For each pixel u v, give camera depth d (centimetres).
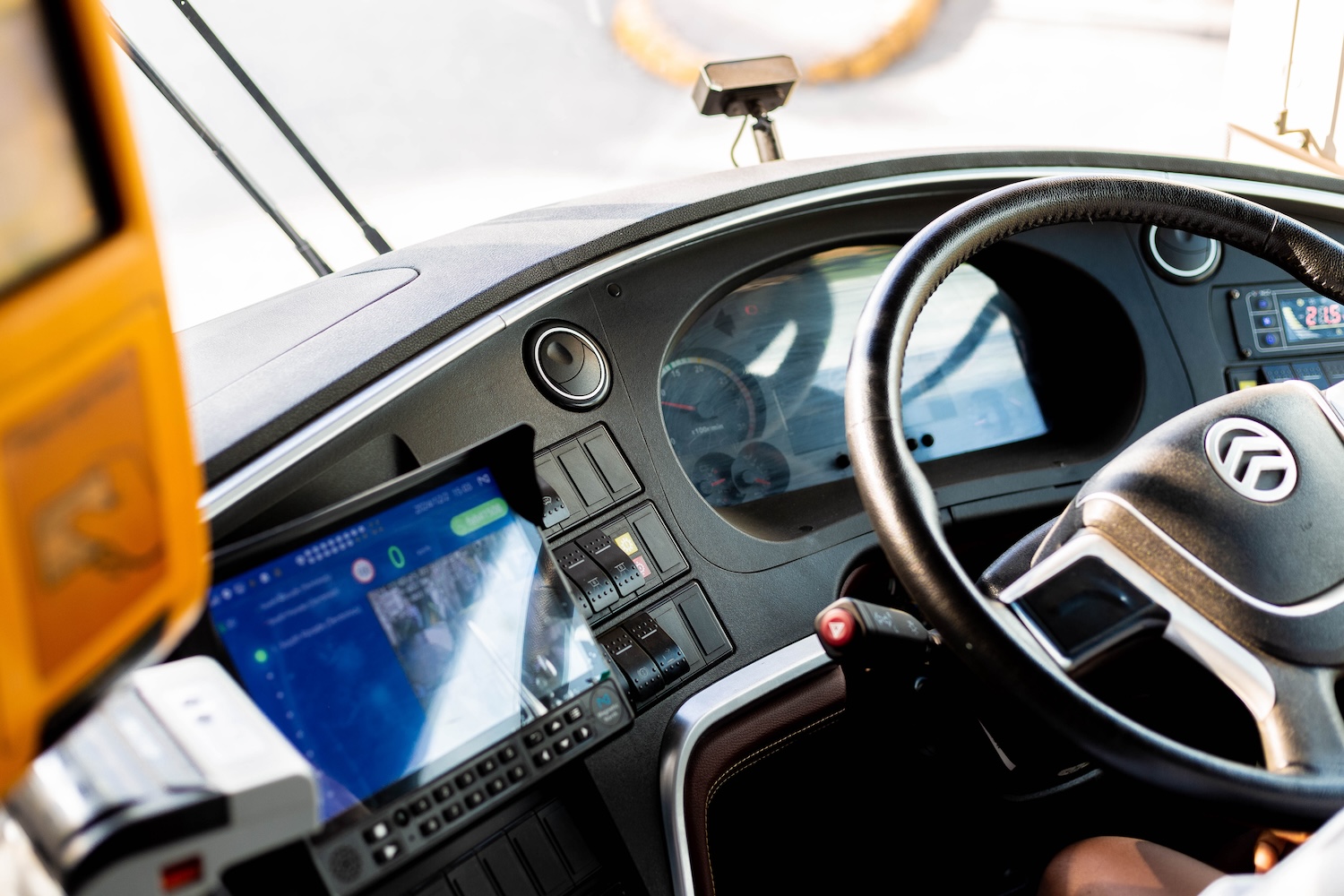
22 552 26
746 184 120
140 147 27
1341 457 73
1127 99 525
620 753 93
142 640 32
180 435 31
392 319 99
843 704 104
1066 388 139
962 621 61
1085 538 68
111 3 117
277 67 488
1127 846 87
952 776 84
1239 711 85
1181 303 132
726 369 125
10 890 44
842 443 131
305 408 85
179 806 39
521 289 101
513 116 498
